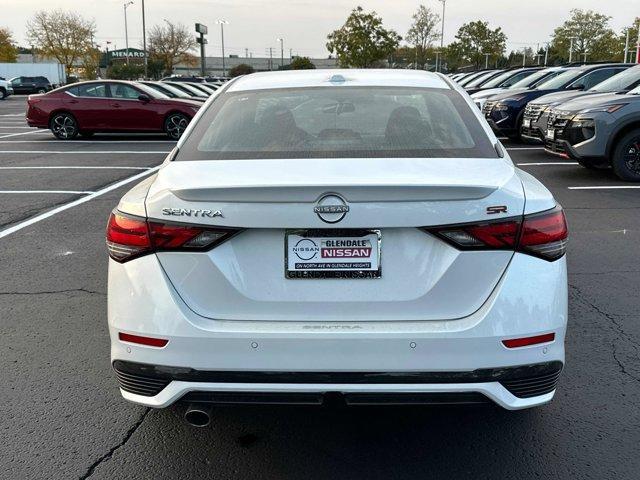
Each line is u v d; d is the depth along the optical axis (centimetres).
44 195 884
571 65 1795
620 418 312
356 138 294
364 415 318
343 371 238
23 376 360
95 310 459
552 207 254
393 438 298
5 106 3659
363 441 296
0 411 324
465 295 241
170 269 246
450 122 307
